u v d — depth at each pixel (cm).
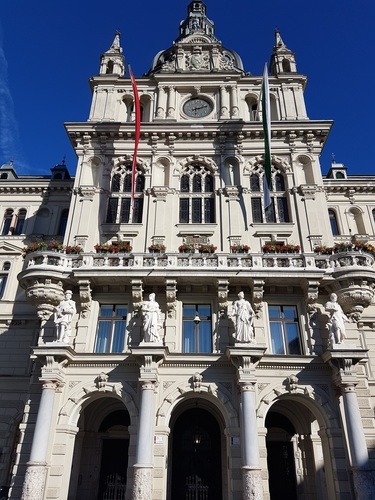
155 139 2948
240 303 2181
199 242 2638
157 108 3127
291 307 2377
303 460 2381
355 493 1853
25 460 2028
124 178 2905
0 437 2644
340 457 1981
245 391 2009
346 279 2297
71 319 2278
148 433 1927
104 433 2494
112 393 2127
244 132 2930
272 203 2798
